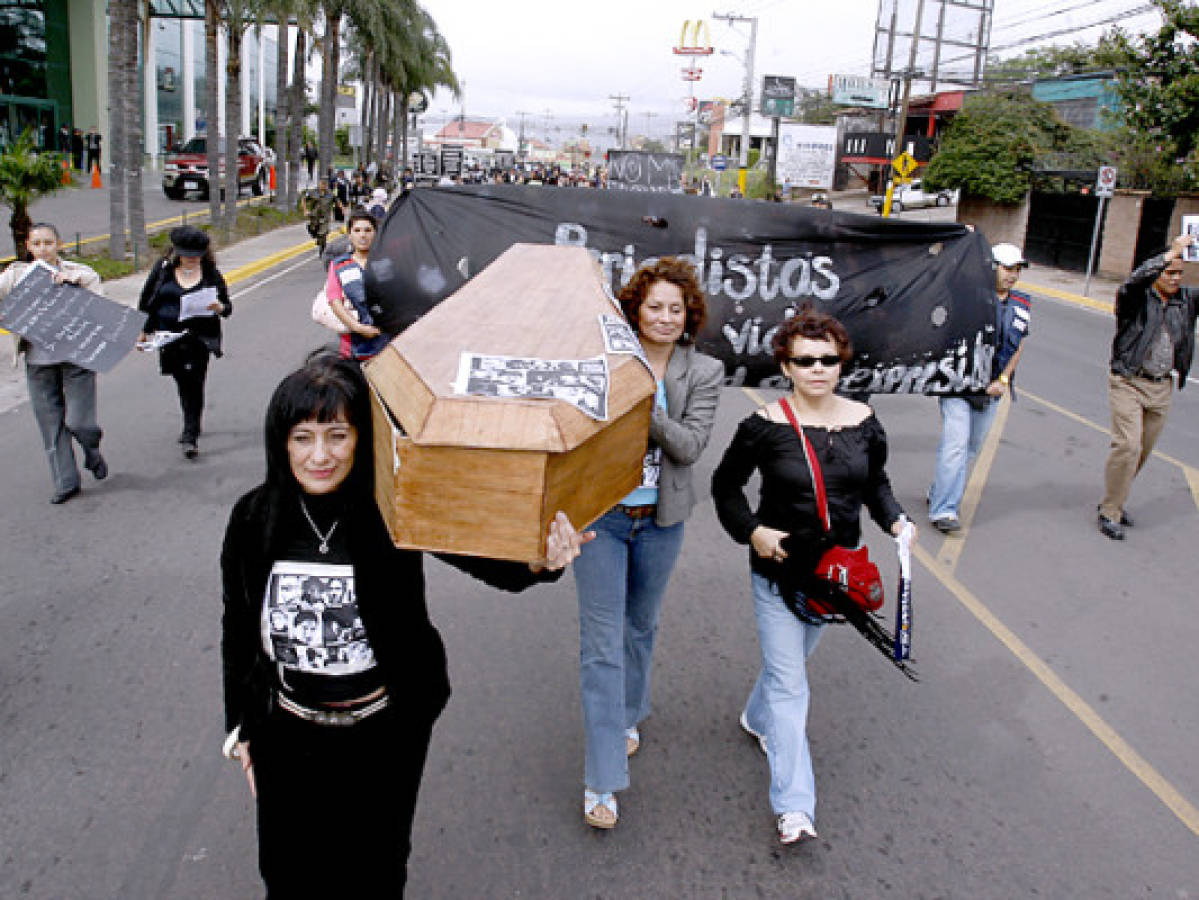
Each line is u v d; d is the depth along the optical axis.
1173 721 4.27
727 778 3.71
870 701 4.33
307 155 46.06
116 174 16.28
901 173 28.95
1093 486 7.73
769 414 3.35
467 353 1.98
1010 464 8.28
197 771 3.59
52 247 5.95
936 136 41.62
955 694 4.43
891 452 8.41
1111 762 3.94
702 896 3.09
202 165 31.45
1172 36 20.38
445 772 3.65
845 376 5.66
